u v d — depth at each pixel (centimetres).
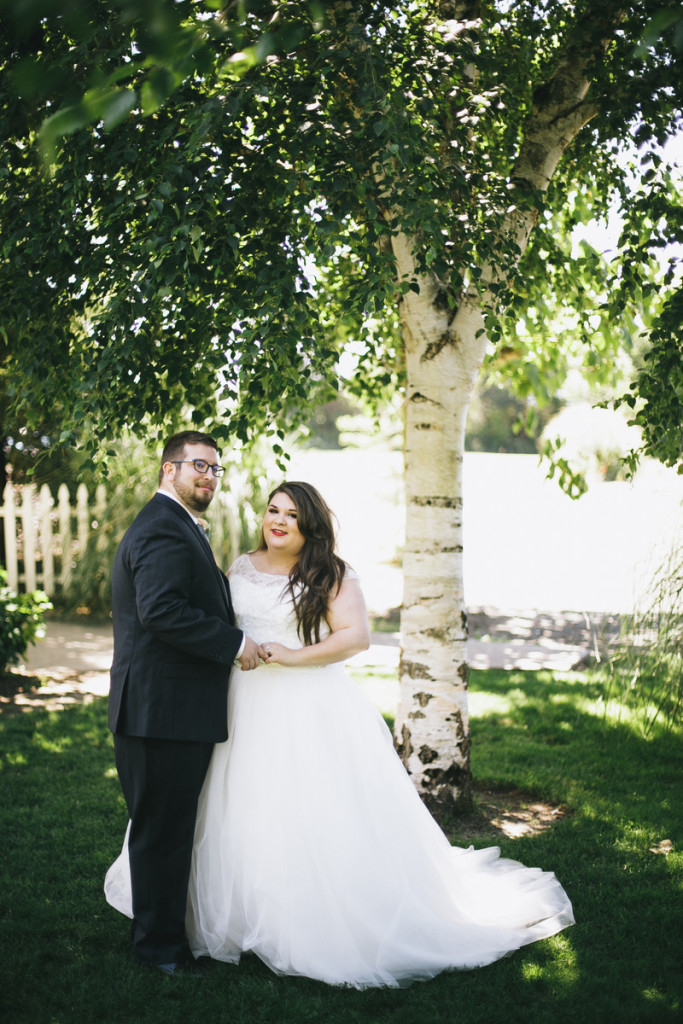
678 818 412
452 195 324
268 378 339
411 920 276
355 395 584
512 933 294
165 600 256
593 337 589
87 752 503
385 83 302
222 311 334
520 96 437
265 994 258
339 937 267
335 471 2005
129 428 383
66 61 273
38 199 340
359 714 295
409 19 360
